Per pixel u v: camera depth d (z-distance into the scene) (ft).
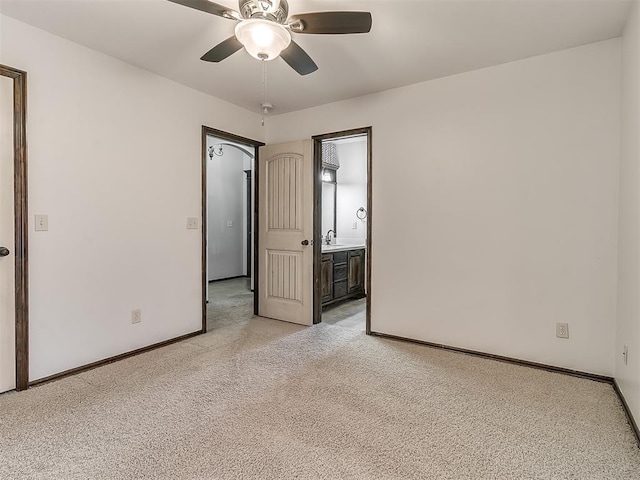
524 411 6.59
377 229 11.02
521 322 8.87
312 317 12.26
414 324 10.44
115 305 8.94
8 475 4.81
